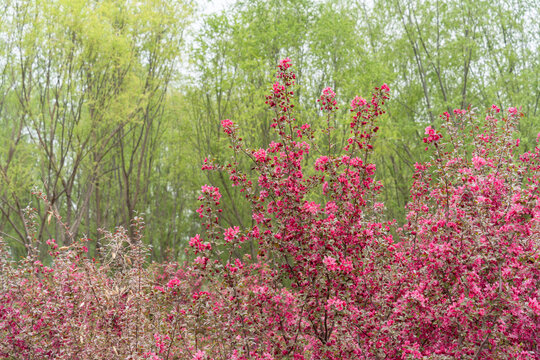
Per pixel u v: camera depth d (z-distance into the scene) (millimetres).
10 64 13500
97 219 18312
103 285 4984
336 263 4195
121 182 20125
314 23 14898
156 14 14656
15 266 6500
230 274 4219
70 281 5324
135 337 4734
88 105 13992
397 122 16609
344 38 14469
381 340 4133
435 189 4965
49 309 5387
